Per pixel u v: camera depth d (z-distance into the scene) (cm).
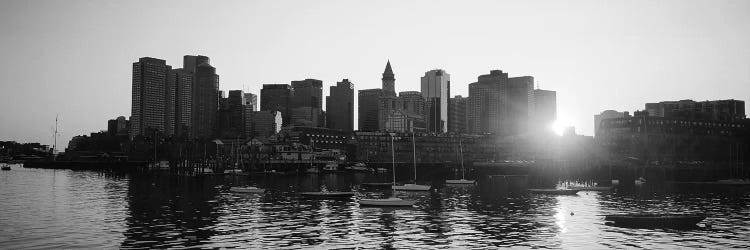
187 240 6525
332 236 6869
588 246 6253
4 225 7481
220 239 6612
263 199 11469
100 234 6838
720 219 8550
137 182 17625
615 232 7125
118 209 9406
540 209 9938
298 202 10825
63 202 10544
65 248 6006
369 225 7769
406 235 6956
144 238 6619
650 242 6469
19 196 11875
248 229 7350
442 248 6153
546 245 6312
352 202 10869
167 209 9488
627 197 12812
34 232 6950
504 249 6091
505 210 9738
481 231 7269
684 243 6419
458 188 16312
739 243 6444
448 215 8912
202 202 10750
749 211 9819
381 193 14250
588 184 17912
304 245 6297
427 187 15375
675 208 10325
